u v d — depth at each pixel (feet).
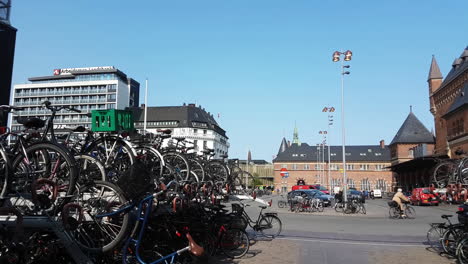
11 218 18.13
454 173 32.14
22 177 17.85
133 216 19.06
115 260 20.06
